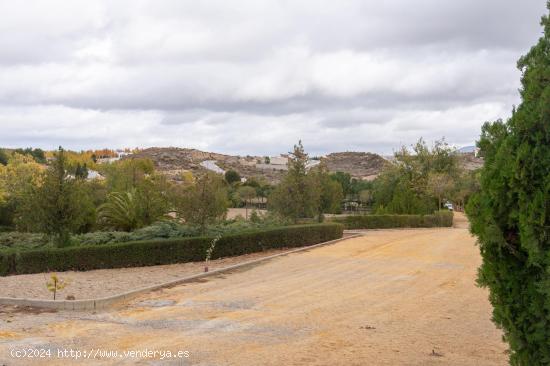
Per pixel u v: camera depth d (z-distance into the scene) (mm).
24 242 19859
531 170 4387
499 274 4664
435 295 11547
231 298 11258
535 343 4555
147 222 23281
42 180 18141
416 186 45969
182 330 8461
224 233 19797
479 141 5102
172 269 16141
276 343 7672
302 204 24500
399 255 18547
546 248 4273
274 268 15773
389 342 7750
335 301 10906
